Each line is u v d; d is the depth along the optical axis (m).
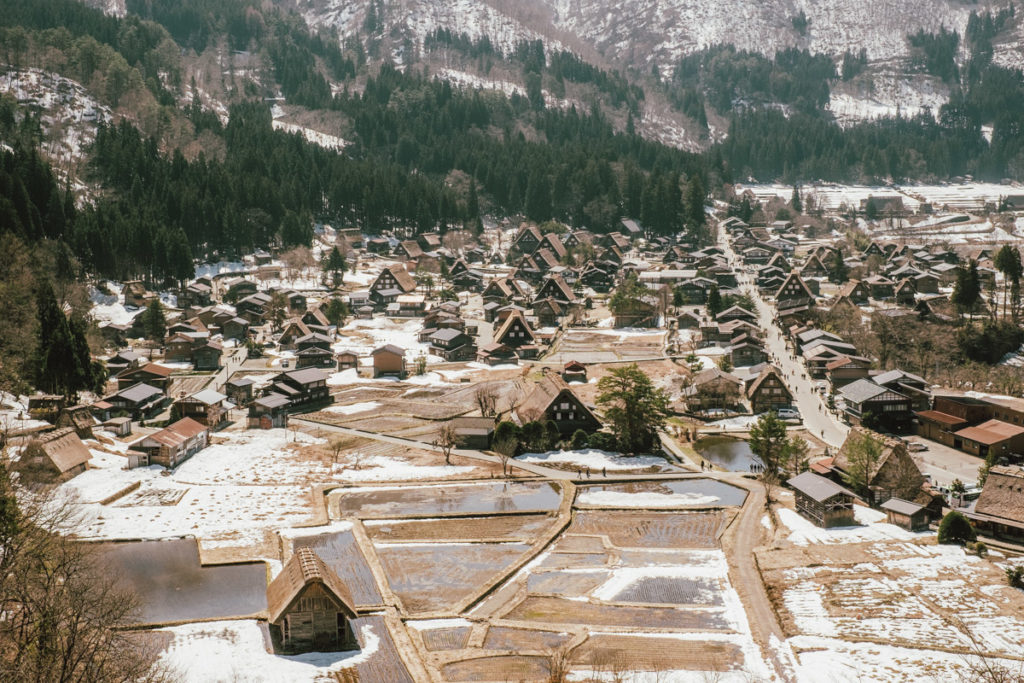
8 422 97.88
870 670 53.31
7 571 45.94
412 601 63.34
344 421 113.81
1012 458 94.31
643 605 62.72
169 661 52.97
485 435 102.62
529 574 68.31
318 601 55.81
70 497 80.62
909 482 81.62
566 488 87.62
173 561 69.00
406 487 88.56
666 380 130.12
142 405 113.88
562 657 52.53
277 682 51.09
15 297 123.75
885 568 68.06
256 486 87.31
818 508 77.62
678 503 83.94
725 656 55.34
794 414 113.50
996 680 47.16
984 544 71.19
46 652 40.16
